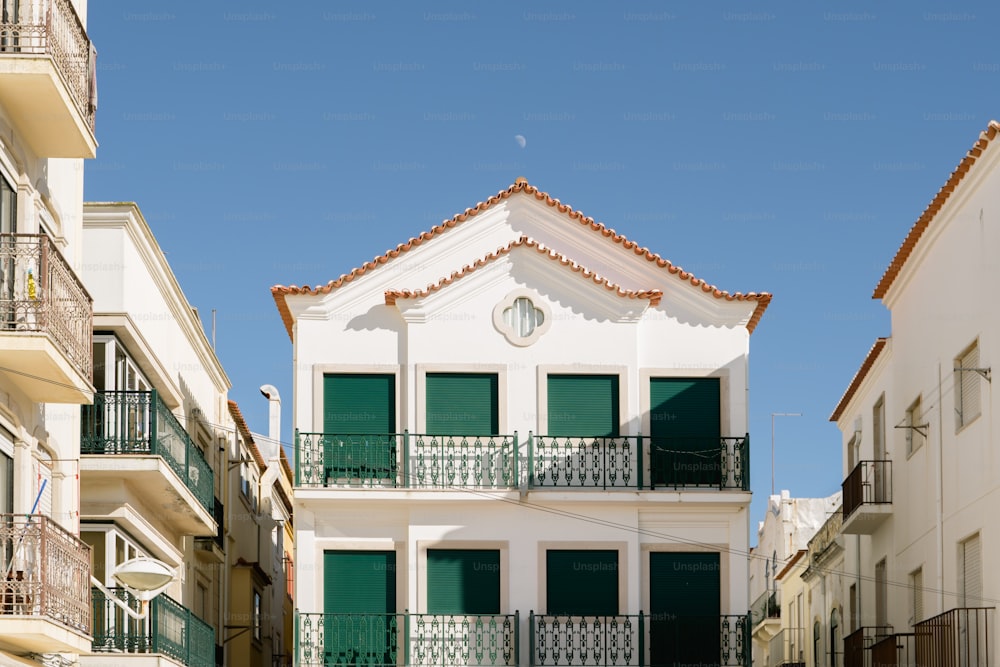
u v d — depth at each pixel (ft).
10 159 58.85
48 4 58.03
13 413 58.85
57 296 59.06
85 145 61.77
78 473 67.56
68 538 58.54
